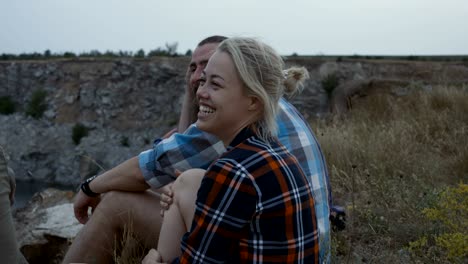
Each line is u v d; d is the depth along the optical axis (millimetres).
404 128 6781
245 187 1744
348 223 3662
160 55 68188
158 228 2590
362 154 5438
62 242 4652
